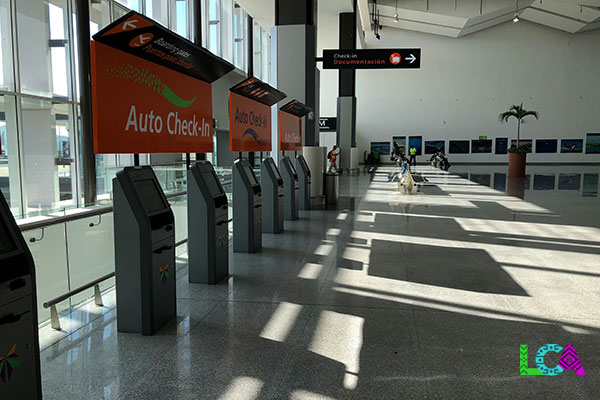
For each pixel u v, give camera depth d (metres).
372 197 12.22
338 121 21.62
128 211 3.34
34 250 3.31
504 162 28.55
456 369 2.90
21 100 8.02
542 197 11.99
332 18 17.30
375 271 5.18
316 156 10.73
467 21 23.72
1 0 7.59
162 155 12.80
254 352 3.14
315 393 2.62
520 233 7.38
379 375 2.83
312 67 10.55
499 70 28.00
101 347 3.21
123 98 3.28
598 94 27.41
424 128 28.98
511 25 27.64
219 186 4.93
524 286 4.64
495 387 2.69
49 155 8.75
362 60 11.31
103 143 3.07
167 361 3.00
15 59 7.85
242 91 5.93
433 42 28.23
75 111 8.88
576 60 27.34
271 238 6.98
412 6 23.17
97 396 2.57
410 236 7.14
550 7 24.12
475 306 4.06
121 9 9.97
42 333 3.43
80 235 3.81
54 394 2.59
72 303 3.91
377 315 3.84
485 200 11.48
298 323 3.66
